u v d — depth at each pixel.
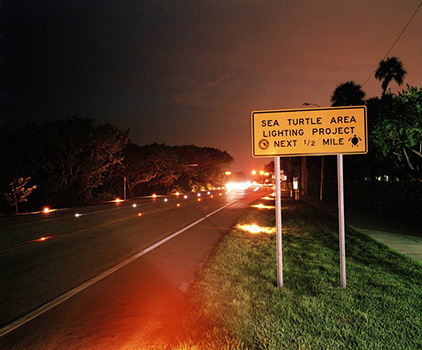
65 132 35.09
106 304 5.36
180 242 11.17
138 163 52.72
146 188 64.12
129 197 54.69
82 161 38.06
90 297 5.72
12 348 3.98
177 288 6.16
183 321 4.46
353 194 24.53
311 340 3.86
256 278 6.43
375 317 4.46
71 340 4.14
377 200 19.27
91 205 34.62
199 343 3.86
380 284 5.84
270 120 5.97
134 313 4.95
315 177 41.66
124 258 8.81
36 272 7.41
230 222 16.78
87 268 7.76
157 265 8.02
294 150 5.91
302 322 4.33
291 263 7.56
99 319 4.76
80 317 4.84
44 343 4.08
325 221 15.48
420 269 6.88
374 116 16.94
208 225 15.59
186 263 8.22
